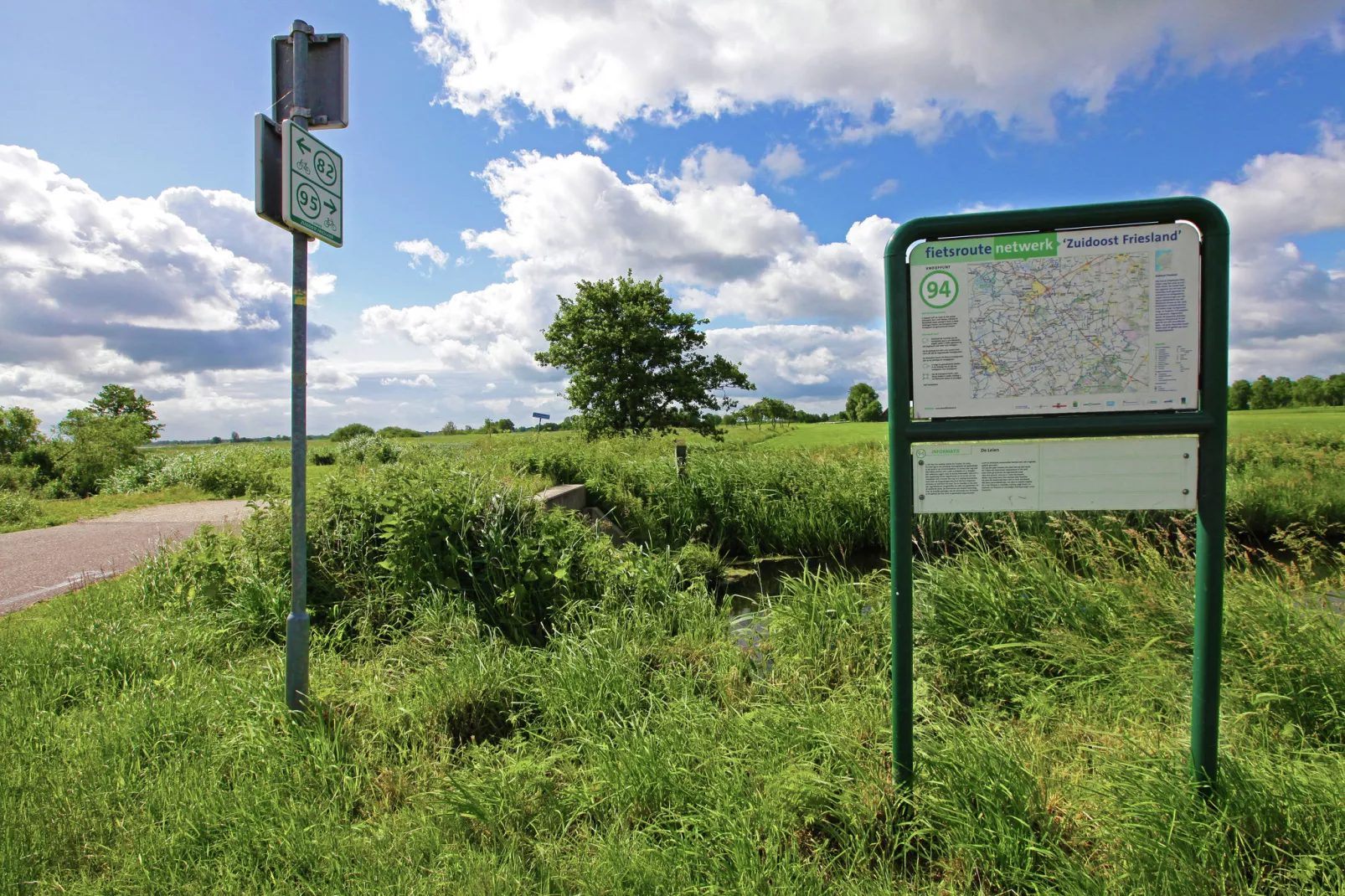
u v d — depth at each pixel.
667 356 32.97
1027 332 2.43
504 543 5.80
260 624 4.83
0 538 10.00
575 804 2.69
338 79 3.22
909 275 2.49
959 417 2.48
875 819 2.42
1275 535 4.56
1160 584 4.29
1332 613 3.45
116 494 18.08
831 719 3.12
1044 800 2.38
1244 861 2.08
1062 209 2.36
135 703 3.41
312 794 2.73
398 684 3.81
